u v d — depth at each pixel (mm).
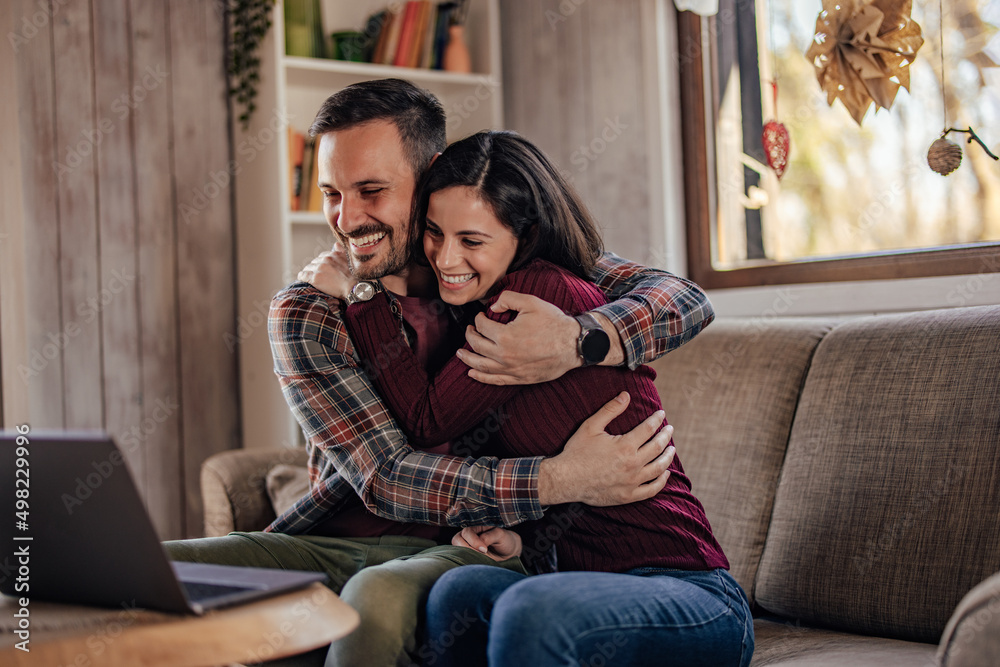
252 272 2973
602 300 1348
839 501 1412
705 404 1699
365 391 1312
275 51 2811
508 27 3211
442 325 1440
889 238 1984
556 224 1314
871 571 1345
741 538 1542
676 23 2527
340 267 1369
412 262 1394
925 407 1375
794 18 2209
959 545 1270
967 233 1829
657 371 1817
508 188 1259
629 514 1187
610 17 2695
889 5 1846
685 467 1674
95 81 2869
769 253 2293
